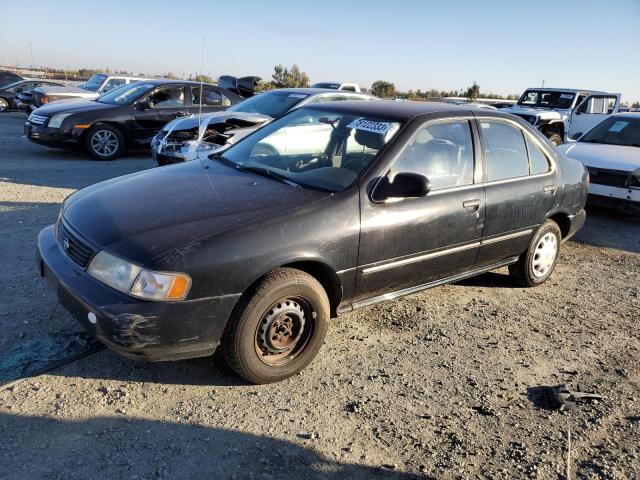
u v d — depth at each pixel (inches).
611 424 123.3
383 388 131.1
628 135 354.0
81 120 413.1
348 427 116.0
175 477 98.3
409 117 155.3
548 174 190.1
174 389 123.7
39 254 132.4
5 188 302.2
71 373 125.8
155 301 108.2
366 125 156.9
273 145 169.2
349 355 145.3
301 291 125.7
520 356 151.5
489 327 167.9
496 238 173.3
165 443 106.6
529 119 566.6
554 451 112.9
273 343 125.7
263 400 122.7
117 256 111.6
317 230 126.9
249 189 138.6
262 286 119.8
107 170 384.8
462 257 164.2
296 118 176.9
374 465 105.6
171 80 469.4
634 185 297.6
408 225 144.0
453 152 160.7
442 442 113.5
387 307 176.6
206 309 113.0
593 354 155.5
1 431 105.5
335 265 131.4
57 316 149.9
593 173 310.3
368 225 135.7
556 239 201.6
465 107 172.9
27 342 136.3
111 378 125.5
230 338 119.3
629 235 289.6
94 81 697.0
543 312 182.1
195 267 110.3
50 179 338.0
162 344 110.8
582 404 130.3
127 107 431.8
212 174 152.1
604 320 178.7
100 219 124.3
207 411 117.2
